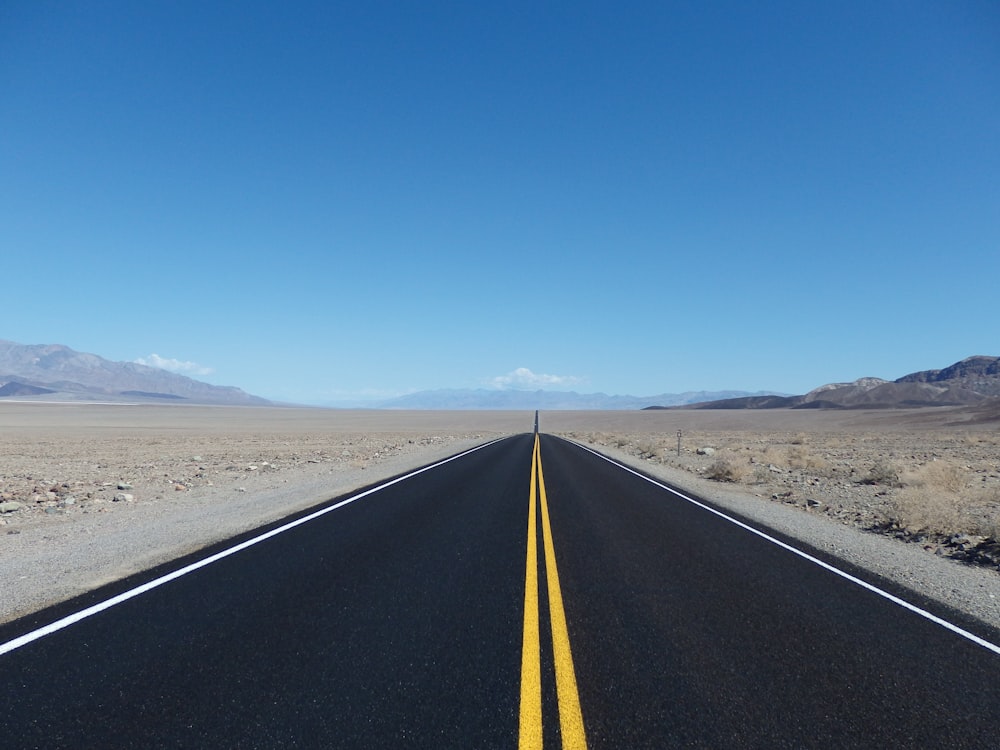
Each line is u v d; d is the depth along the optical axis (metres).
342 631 6.08
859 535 12.35
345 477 21.39
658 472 25.55
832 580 8.53
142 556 9.20
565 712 4.47
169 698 4.60
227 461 29.11
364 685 4.86
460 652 5.59
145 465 26.70
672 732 4.24
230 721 4.27
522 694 4.75
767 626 6.52
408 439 56.78
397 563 8.93
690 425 99.50
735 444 49.09
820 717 4.54
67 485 18.27
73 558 9.05
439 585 7.81
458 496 16.36
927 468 22.17
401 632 6.08
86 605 6.78
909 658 5.76
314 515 13.11
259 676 5.00
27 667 5.12
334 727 4.20
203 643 5.70
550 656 5.53
